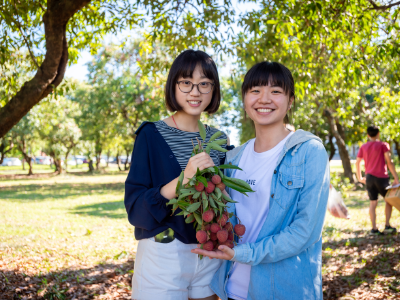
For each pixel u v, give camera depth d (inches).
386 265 183.6
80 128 1189.1
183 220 80.9
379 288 156.2
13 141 1143.0
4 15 179.3
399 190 237.3
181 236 80.8
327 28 204.2
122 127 951.0
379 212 346.3
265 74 76.9
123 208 468.1
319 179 71.9
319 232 72.4
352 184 585.0
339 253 213.0
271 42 229.0
